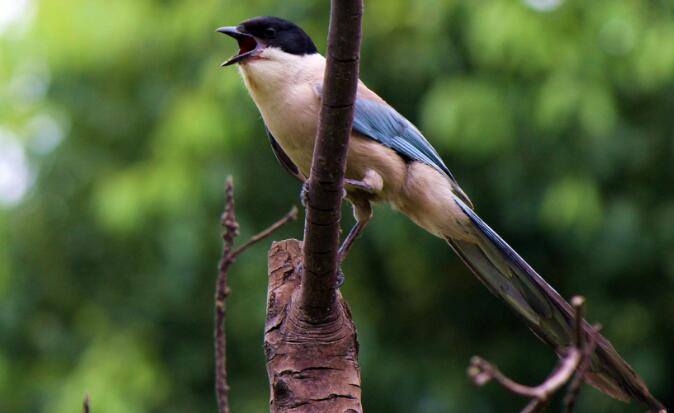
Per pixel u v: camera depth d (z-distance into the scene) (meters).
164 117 13.84
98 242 15.21
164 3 14.22
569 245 12.86
